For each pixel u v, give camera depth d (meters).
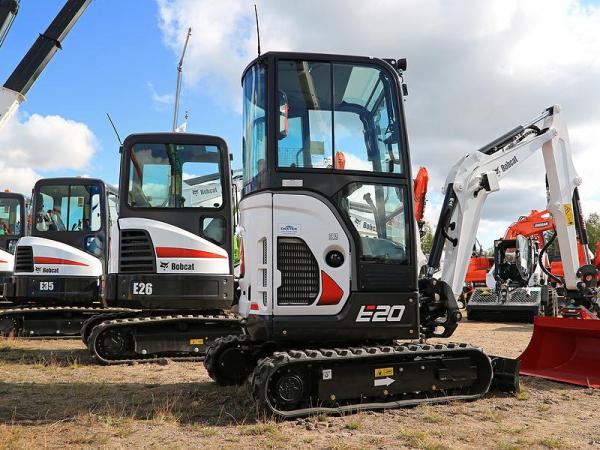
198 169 8.93
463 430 5.02
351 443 4.59
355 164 5.66
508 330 13.92
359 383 5.57
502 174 7.54
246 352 6.91
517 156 7.72
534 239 16.72
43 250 10.82
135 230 8.52
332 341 5.74
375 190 5.69
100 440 4.62
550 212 8.33
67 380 7.27
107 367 8.40
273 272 5.34
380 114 5.84
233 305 8.84
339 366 5.51
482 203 7.35
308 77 5.67
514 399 6.26
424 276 6.75
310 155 5.55
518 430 5.02
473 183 7.22
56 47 6.65
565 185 8.20
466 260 7.16
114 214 11.98
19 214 14.63
